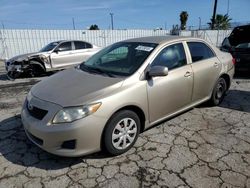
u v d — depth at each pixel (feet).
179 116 14.43
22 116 10.22
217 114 14.80
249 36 26.99
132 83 10.27
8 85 24.82
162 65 11.72
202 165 9.57
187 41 13.56
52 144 8.86
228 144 11.20
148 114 11.07
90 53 34.27
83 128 8.77
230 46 27.07
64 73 12.44
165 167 9.46
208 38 76.23
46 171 9.32
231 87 21.57
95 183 8.61
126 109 10.19
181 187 8.36
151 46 12.07
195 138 11.76
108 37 64.08
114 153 10.04
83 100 8.98
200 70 13.60
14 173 9.20
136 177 8.89
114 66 11.82
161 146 11.00
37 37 55.72
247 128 12.90
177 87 12.17
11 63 28.14
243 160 9.91
